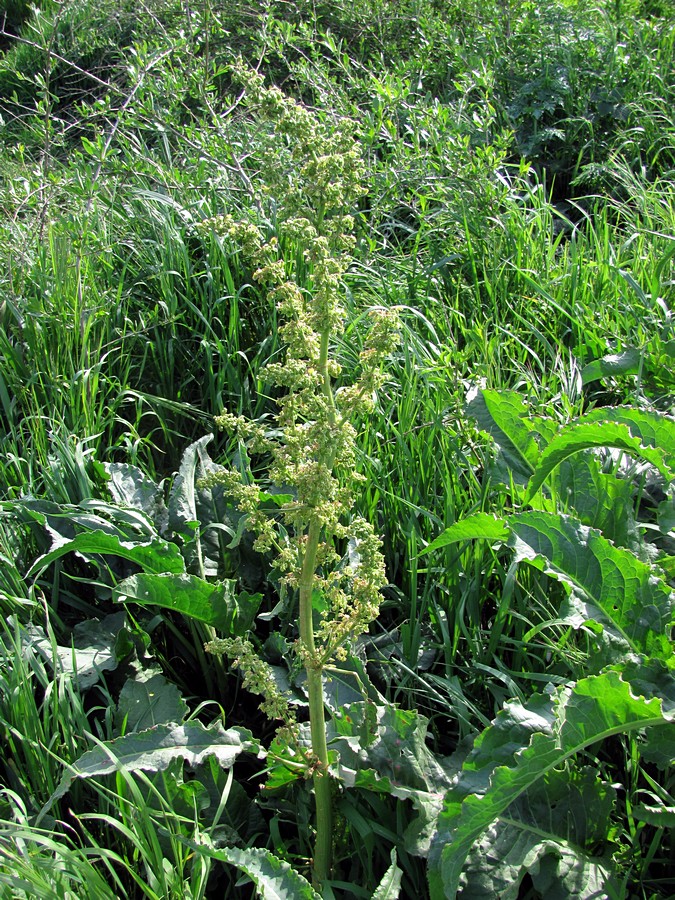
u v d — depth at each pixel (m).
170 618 1.27
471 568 1.22
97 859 0.95
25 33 3.89
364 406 0.83
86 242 1.94
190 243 1.99
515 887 0.85
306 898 0.80
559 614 1.02
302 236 0.80
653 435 1.17
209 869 0.90
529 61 2.80
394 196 2.11
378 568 0.87
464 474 1.40
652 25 3.09
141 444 1.63
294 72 2.59
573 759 0.96
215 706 1.23
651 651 0.99
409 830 0.90
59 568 1.31
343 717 1.00
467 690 1.14
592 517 1.19
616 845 0.93
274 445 0.87
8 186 2.30
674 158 2.51
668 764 0.91
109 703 1.09
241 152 2.24
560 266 1.95
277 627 1.26
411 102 2.68
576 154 2.61
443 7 3.27
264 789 1.02
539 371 1.77
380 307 1.66
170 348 1.77
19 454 1.61
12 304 1.73
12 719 1.06
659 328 1.69
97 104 2.31
